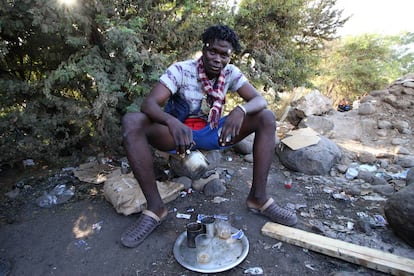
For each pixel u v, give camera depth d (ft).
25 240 5.75
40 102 8.70
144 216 5.64
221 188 7.36
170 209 6.66
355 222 6.18
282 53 11.93
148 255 5.24
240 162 9.48
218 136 5.99
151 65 8.45
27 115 8.21
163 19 9.26
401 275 4.56
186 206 6.80
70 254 5.33
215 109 5.71
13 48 8.77
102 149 10.05
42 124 8.43
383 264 4.68
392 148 10.80
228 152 10.16
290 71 12.15
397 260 4.75
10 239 5.79
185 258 5.04
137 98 8.54
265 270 4.87
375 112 13.34
